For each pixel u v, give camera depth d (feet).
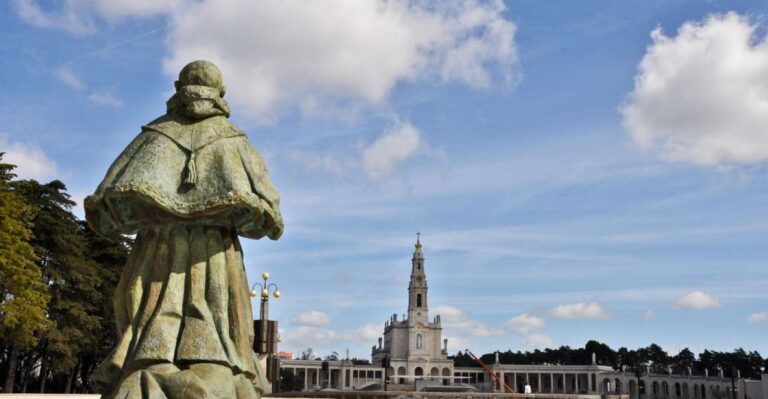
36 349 129.49
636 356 590.14
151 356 18.08
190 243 19.40
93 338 134.31
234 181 19.08
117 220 19.22
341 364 513.45
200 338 18.45
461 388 176.14
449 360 534.37
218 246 19.48
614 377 476.13
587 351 598.34
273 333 67.10
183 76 20.79
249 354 19.61
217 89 20.75
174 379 17.53
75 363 127.75
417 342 536.42
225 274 19.45
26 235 98.22
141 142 19.90
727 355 549.13
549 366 491.31
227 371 18.51
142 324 18.70
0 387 136.36
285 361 505.25
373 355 625.82
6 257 93.71
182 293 18.99
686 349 587.68
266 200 19.83
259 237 20.54
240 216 19.70
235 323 19.30
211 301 19.04
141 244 19.61
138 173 18.80
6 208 95.86
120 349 18.48
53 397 77.41
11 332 96.58
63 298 125.49
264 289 82.89
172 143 19.60
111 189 18.45
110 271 142.72
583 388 486.38
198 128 19.94
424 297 547.49
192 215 18.84
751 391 259.80
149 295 18.93
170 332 18.48
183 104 20.31
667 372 522.47
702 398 458.09
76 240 128.06
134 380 17.74
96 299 133.08
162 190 18.72
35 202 123.13
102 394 19.15
